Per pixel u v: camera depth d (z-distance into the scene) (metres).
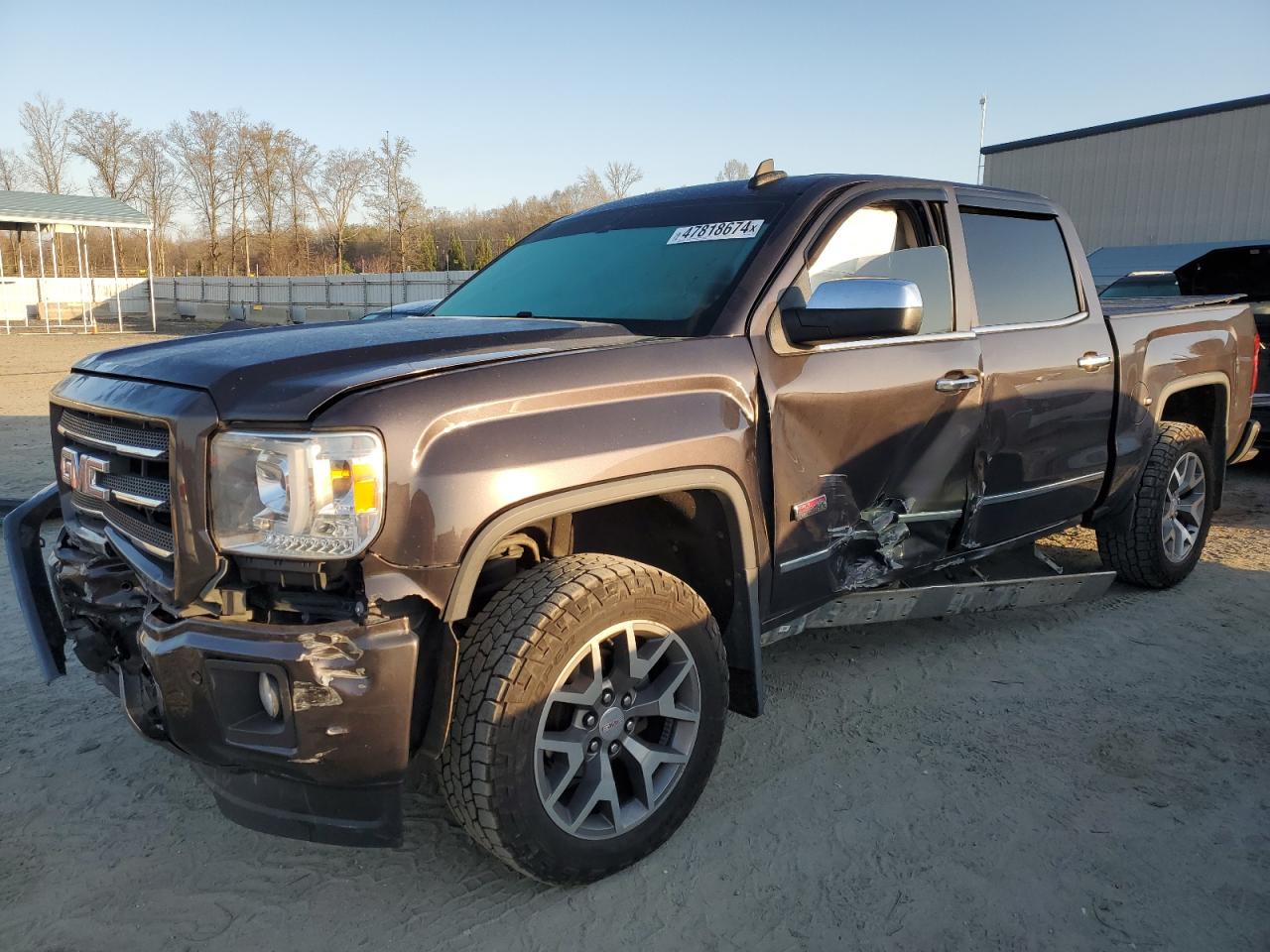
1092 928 2.28
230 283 43.53
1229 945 2.22
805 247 2.96
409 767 2.20
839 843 2.62
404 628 2.05
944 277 3.37
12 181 71.44
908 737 3.23
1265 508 6.54
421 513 2.04
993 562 4.42
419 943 2.24
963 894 2.40
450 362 2.22
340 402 2.04
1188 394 5.03
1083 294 4.07
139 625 2.40
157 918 2.34
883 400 3.03
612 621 2.33
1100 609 4.49
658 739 2.59
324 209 70.62
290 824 2.18
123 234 72.94
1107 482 4.19
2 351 23.50
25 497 6.50
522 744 2.19
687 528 2.74
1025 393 3.60
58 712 3.47
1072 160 20.14
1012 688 3.62
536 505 2.18
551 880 2.33
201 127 71.06
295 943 2.25
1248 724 3.33
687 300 2.89
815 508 2.88
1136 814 2.76
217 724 2.08
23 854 2.61
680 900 2.39
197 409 2.09
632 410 2.38
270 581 2.09
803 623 3.09
